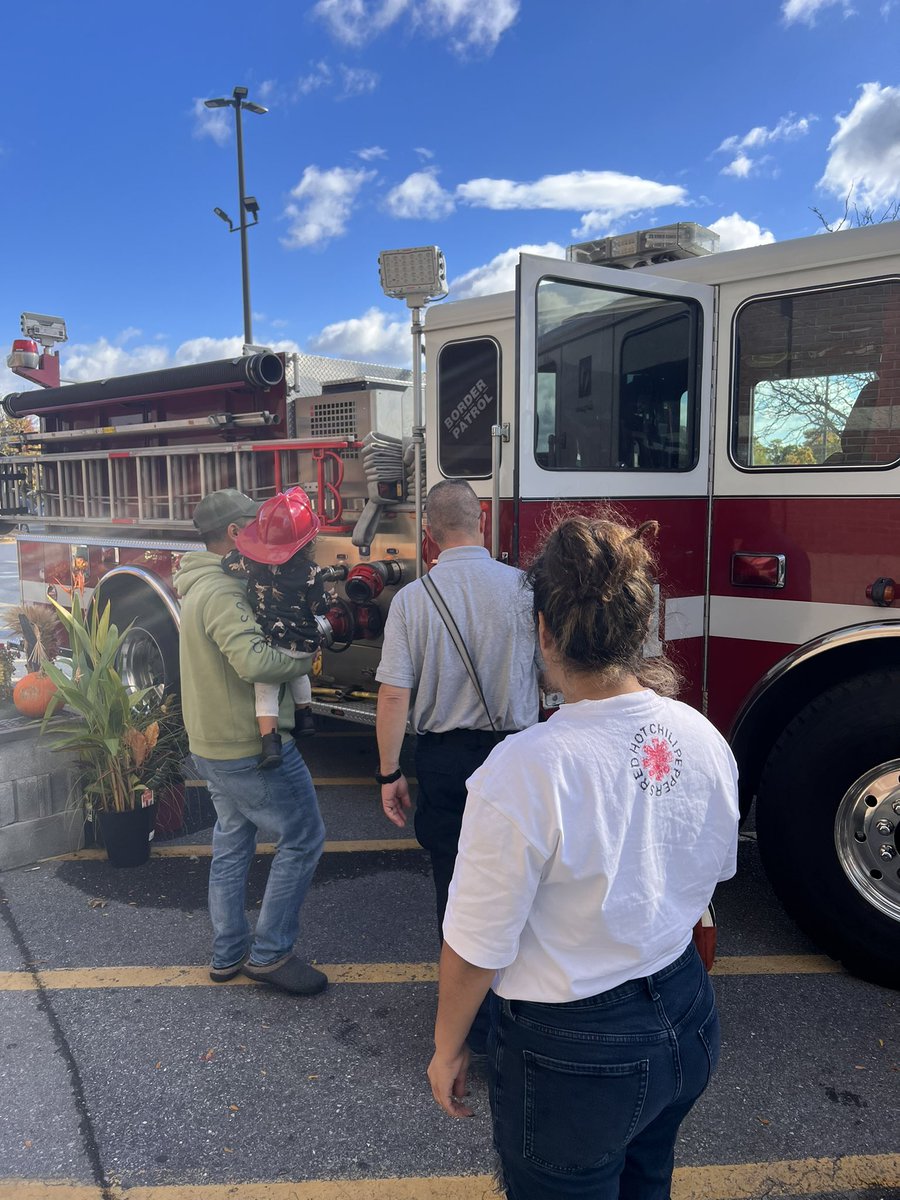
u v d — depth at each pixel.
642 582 1.34
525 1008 1.33
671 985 1.37
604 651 1.30
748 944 3.49
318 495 4.77
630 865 1.28
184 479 5.73
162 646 5.66
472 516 2.55
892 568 3.26
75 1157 2.40
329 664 4.90
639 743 1.30
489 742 2.48
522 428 3.23
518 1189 1.41
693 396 3.62
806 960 3.37
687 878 1.37
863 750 3.13
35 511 7.00
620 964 1.31
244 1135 2.47
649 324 3.51
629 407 3.51
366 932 3.59
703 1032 1.40
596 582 1.30
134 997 3.13
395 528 4.48
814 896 3.25
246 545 2.89
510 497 3.48
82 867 4.17
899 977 3.13
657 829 1.31
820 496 3.40
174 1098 2.62
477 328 3.86
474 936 1.27
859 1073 2.72
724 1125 2.50
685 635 3.65
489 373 3.86
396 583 4.48
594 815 1.25
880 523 3.28
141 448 6.11
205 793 5.17
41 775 4.21
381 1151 2.42
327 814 4.86
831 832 3.20
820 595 3.42
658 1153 1.52
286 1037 2.90
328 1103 2.60
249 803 3.00
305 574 2.91
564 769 1.25
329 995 3.14
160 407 6.06
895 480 3.24
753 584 3.57
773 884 3.39
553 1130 1.32
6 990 3.17
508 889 1.24
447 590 2.46
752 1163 2.37
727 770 1.40
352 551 4.72
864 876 3.17
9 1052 2.83
